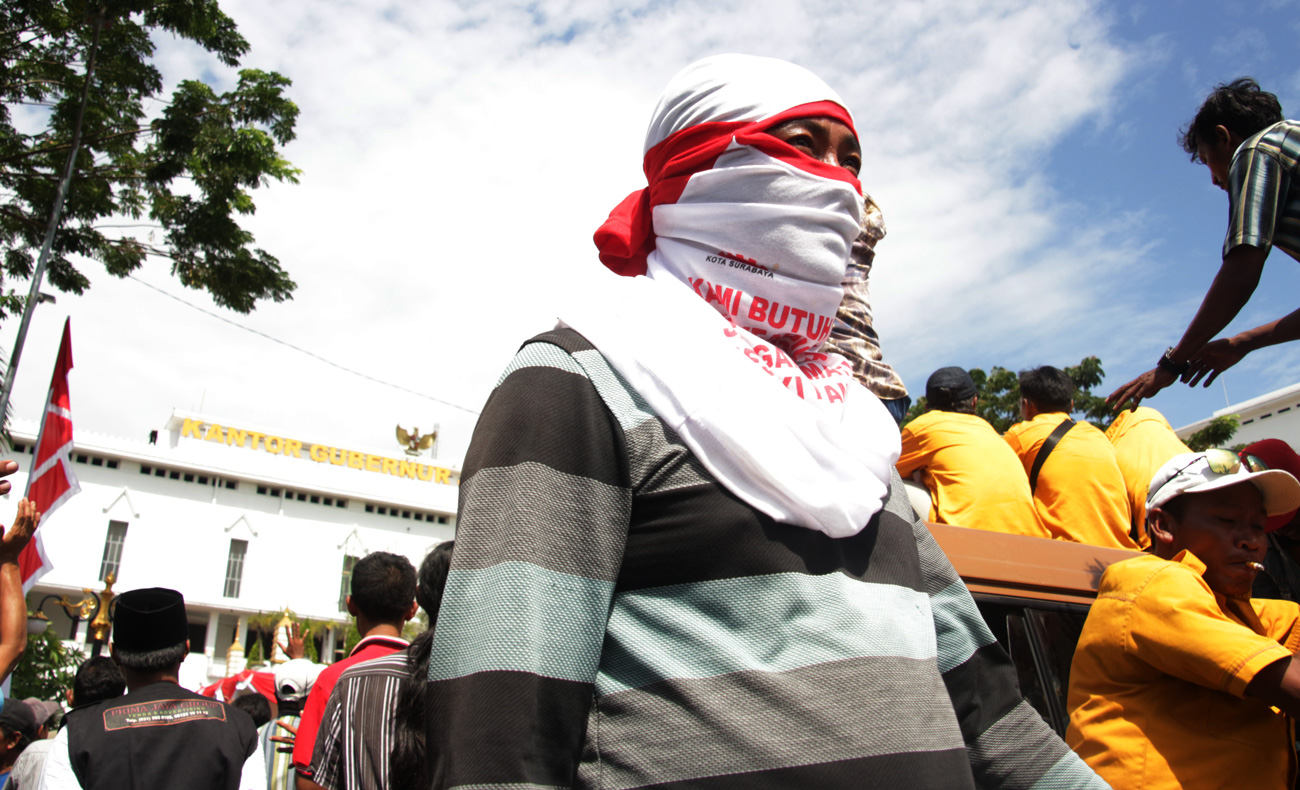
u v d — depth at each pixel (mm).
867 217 3211
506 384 1114
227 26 11000
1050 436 3648
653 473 1037
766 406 1081
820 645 971
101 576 42219
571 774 910
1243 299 2449
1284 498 2291
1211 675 1930
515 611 931
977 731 1342
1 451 9586
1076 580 2697
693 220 1286
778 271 1257
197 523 45219
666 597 1005
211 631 44312
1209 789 1960
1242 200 2447
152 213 11305
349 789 2369
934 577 1422
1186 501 2334
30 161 11008
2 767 5270
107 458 44156
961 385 3961
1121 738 2066
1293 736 2141
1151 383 2746
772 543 1009
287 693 4270
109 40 10805
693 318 1158
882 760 917
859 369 2967
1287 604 2652
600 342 1112
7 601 2873
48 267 11430
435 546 2561
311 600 46656
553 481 1000
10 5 10250
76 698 4309
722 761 912
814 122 1351
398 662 2584
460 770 859
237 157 10797
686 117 1362
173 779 3053
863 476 1144
